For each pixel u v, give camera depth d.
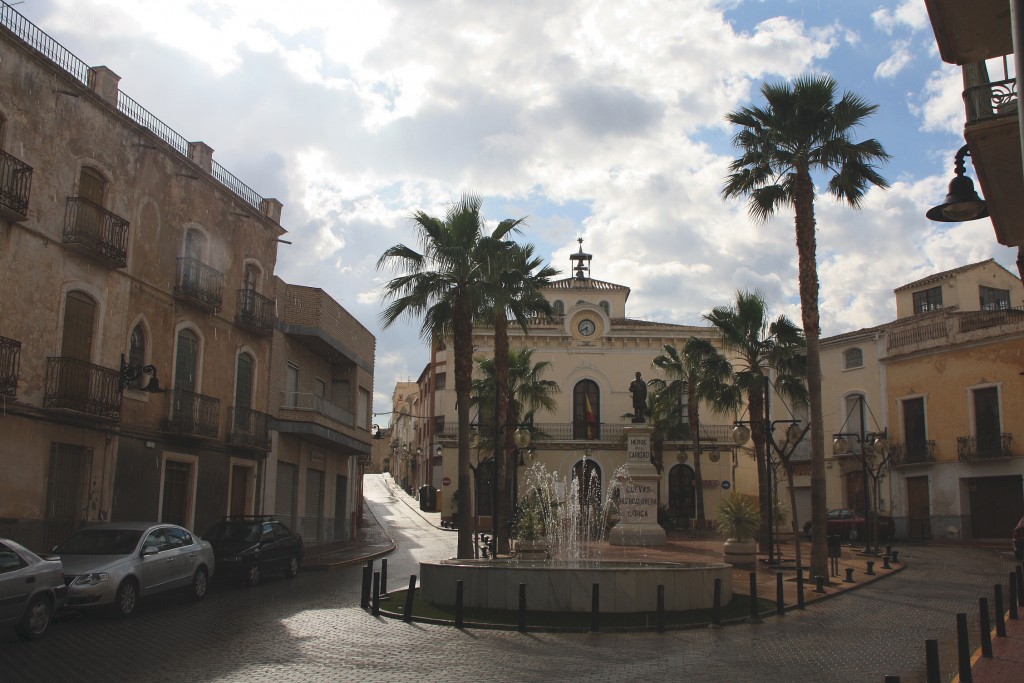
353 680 9.89
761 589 19.14
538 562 18.80
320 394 36.50
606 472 49.00
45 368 19.11
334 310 35.25
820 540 20.52
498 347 26.95
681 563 18.69
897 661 11.23
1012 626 13.29
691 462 49.03
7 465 18.00
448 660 11.19
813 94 21.64
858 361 42.97
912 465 38.81
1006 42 10.88
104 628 13.12
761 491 28.53
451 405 50.88
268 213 30.78
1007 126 10.22
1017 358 35.62
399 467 110.69
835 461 43.41
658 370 50.50
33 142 18.97
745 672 10.52
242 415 27.66
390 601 16.36
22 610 11.57
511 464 30.69
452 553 31.00
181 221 25.02
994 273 44.28
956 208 8.77
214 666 10.41
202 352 25.88
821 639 13.05
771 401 46.97
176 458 24.27
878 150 21.61
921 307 44.72
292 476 32.84
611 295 54.69
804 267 21.61
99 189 21.44
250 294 28.59
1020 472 34.97
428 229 23.84
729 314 30.03
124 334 22.06
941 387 38.56
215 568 19.59
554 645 12.41
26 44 18.64
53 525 19.28
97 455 20.78
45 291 19.25
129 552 15.12
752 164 23.28
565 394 50.47
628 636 13.30
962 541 35.81
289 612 15.43
